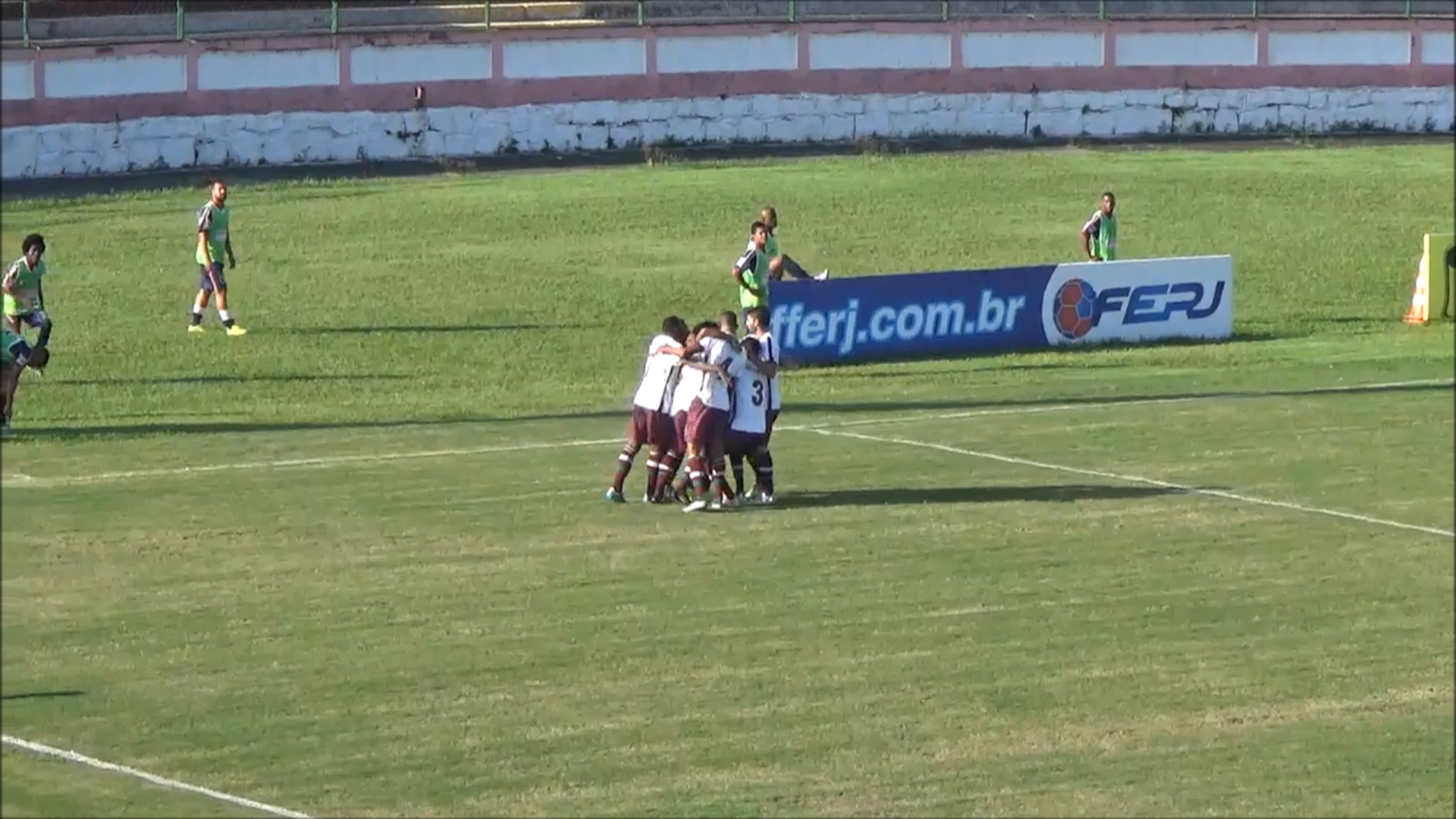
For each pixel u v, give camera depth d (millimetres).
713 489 38531
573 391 51406
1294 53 109438
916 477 41156
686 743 26250
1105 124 106500
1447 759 25938
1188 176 95438
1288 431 46156
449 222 80562
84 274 69688
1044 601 32469
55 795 24359
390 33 95062
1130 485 40625
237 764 25484
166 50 91375
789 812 24094
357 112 94688
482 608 31906
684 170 94000
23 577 33438
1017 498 39344
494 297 66125
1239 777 25312
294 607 31938
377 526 36906
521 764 25516
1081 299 59469
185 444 44156
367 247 75375
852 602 32312
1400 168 99312
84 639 30344
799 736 26547
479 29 96688
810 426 46469
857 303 56156
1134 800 24547
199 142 92188
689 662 29391
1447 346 59438
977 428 46219
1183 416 47938
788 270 55625
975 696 28078
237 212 82375
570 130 98125
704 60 100312
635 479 40812
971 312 58000
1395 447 44438
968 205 86625
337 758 25719
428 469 41594
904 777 25172
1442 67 112000
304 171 92500
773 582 33406
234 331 59094
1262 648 30281
